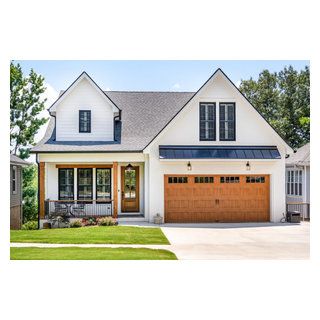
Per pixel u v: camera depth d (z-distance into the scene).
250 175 23.00
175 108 27.22
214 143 22.83
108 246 15.94
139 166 24.98
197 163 22.70
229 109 23.00
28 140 39.44
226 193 22.84
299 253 15.02
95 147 23.50
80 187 24.62
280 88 47.41
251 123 23.03
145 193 22.95
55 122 24.50
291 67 46.81
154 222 22.36
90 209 24.25
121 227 20.77
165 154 22.16
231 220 22.84
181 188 22.70
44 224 22.36
